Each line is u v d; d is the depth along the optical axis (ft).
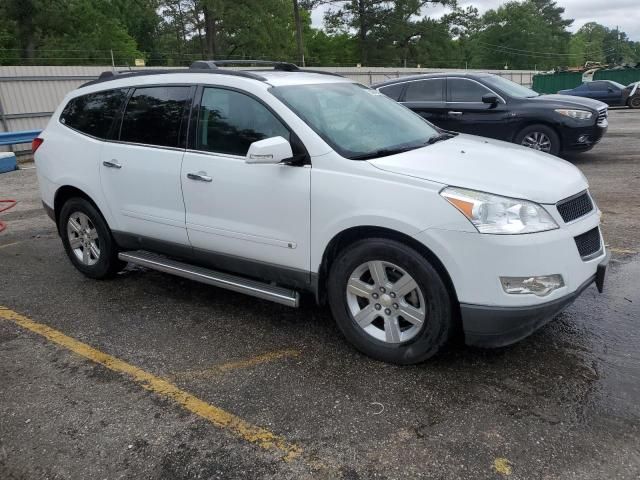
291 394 10.62
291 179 11.87
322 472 8.55
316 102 13.07
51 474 8.68
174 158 13.88
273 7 158.51
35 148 17.72
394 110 15.01
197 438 9.44
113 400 10.62
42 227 24.23
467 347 12.12
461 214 10.07
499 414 9.74
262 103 12.59
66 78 61.00
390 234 10.97
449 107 33.24
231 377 11.32
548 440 9.03
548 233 10.20
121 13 186.19
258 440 9.33
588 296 14.57
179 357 12.22
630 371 10.94
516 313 10.09
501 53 295.48
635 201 23.95
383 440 9.21
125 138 15.19
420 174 10.74
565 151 31.27
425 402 10.18
